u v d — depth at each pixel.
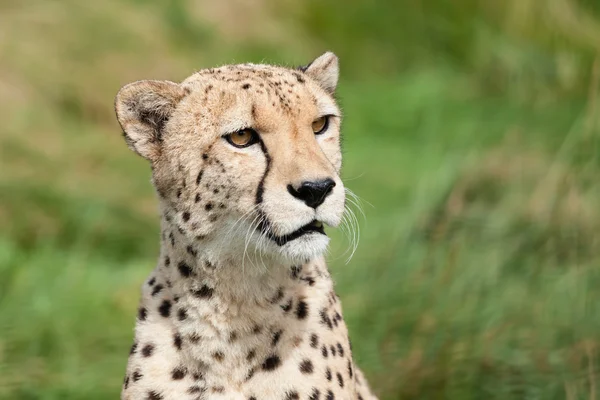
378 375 17.31
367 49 42.72
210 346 12.20
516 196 19.58
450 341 17.25
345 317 18.67
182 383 12.23
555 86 26.66
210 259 12.20
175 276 12.47
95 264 24.02
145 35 37.75
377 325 18.17
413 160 30.50
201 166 12.27
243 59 39.75
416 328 17.75
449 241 19.28
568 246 17.75
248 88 12.24
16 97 32.00
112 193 27.94
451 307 17.78
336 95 14.23
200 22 41.03
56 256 23.91
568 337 16.52
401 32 42.84
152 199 28.48
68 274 22.81
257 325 12.21
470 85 37.22
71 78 34.16
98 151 30.56
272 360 12.21
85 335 20.42
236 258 12.18
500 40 35.91
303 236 12.01
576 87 24.98
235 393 12.20
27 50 34.41
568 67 25.11
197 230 12.29
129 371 12.44
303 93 12.46
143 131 12.75
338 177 12.26
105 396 18.42
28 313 21.00
